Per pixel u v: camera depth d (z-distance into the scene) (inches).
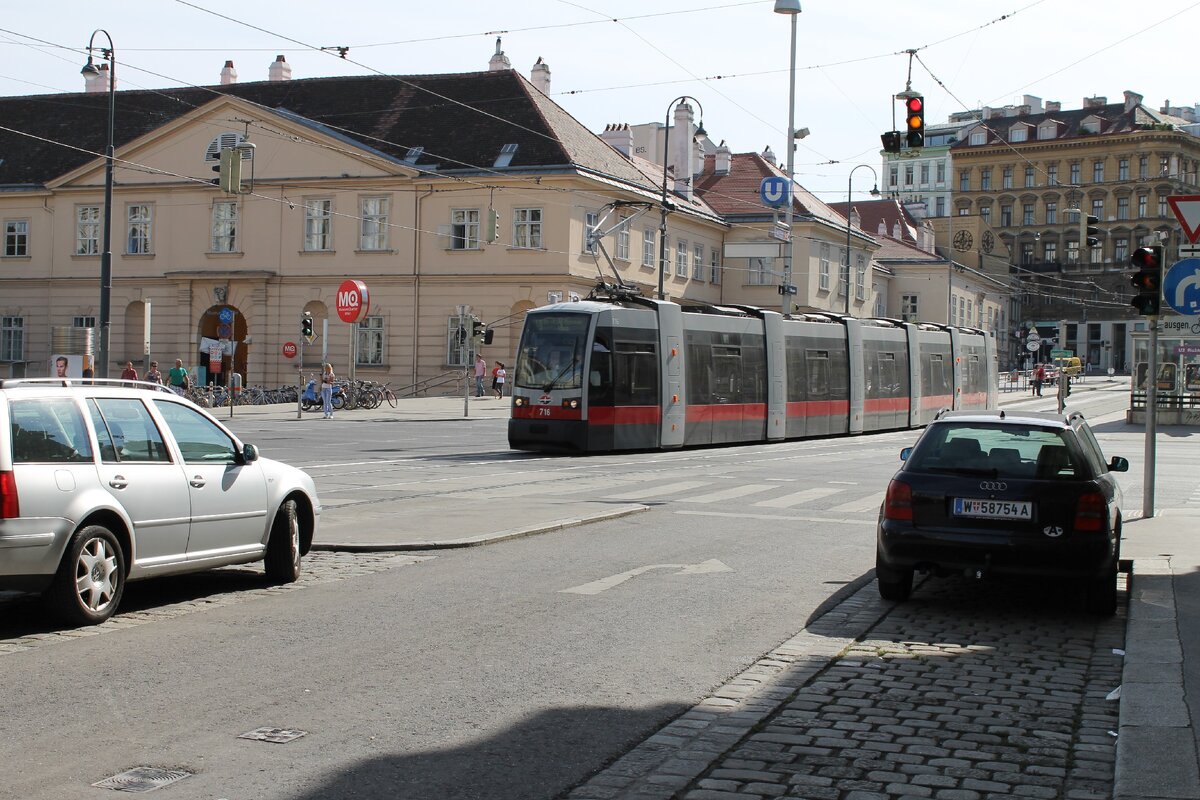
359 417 1724.9
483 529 561.9
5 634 340.5
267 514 421.4
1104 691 300.5
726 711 277.0
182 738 248.4
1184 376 1877.5
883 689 299.6
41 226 2361.0
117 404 372.8
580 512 633.6
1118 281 4387.3
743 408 1305.4
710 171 2866.6
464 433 1389.0
